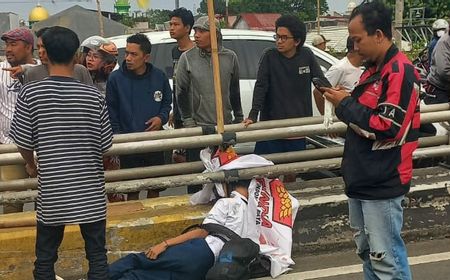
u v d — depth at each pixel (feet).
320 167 15.39
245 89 23.63
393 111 9.70
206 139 14.94
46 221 11.17
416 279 13.91
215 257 13.29
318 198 15.55
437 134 18.44
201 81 16.67
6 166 15.81
